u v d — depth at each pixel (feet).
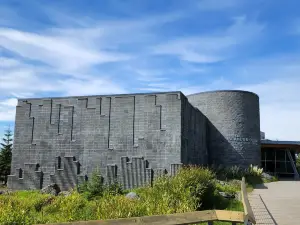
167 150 76.28
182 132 77.66
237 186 78.84
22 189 84.17
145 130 78.69
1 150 121.08
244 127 118.62
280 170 144.87
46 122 85.92
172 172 74.74
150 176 75.97
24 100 88.53
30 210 47.62
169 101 78.13
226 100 118.52
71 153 82.64
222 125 117.29
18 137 87.30
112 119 81.41
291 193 72.23
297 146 139.95
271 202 57.67
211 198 53.21
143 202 35.53
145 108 79.56
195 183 51.13
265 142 144.87
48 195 66.28
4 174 119.75
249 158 117.50
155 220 18.25
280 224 39.55
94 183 67.77
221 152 115.85
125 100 81.35
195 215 20.08
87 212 38.29
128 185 77.36
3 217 28.94
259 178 107.24
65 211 43.65
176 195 42.70
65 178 81.71
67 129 84.07
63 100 85.71
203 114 113.29
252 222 20.15
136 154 78.18
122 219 17.13
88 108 83.46
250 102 121.70
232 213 21.13
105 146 80.59
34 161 84.94
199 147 100.73
